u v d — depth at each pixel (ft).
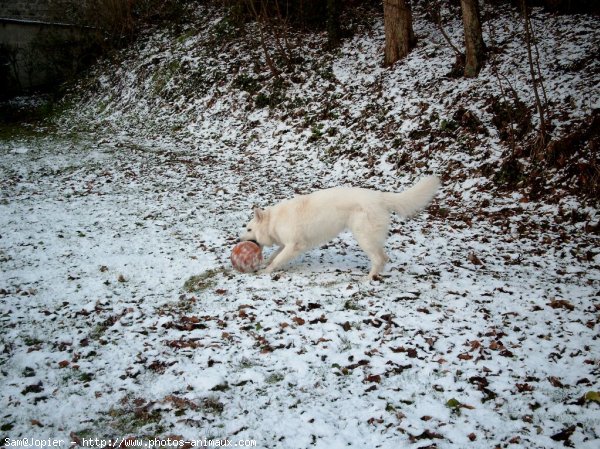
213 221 15.55
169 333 8.93
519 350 8.09
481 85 21.40
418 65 25.90
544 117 18.06
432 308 9.54
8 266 12.10
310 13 35.01
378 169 20.88
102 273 11.77
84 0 43.24
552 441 6.18
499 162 17.84
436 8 31.37
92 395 7.27
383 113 23.57
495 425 6.49
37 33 42.19
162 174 21.84
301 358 8.02
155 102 34.40
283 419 6.70
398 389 7.24
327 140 24.34
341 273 11.38
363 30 32.58
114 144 28.35
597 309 9.48
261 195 18.58
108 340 8.77
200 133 29.66
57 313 9.84
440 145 19.99
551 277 11.27
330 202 10.86
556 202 15.44
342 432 6.44
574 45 21.81
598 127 16.49
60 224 15.24
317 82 28.86
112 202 17.67
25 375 7.79
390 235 14.24
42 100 40.60
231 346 8.42
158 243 13.66
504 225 14.80
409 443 6.20
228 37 36.32
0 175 21.58
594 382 7.23
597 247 12.87
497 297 10.05
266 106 29.12
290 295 10.19
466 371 7.58
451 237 14.06
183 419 6.73
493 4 29.50
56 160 24.54
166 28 41.88
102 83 39.42
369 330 8.79
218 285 10.94
